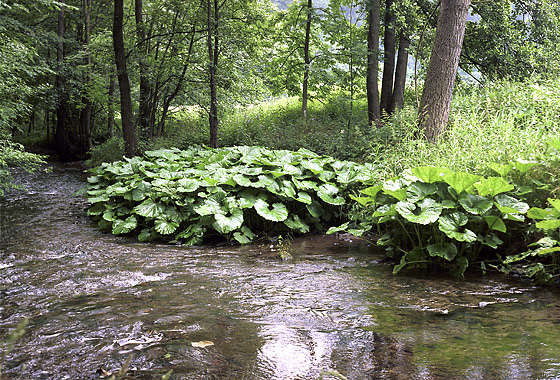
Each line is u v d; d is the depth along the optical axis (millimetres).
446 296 4113
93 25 21969
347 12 16453
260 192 7508
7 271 4992
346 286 4484
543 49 14836
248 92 19281
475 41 16406
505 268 4930
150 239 7137
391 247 5730
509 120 7160
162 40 18438
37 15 20531
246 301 3965
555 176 5164
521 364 2549
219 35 14570
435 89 8812
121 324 3326
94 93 18828
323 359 2691
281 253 6000
